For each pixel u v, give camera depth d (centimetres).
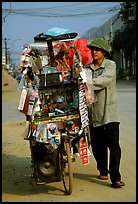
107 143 568
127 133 973
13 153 818
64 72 540
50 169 526
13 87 3591
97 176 621
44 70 552
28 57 541
